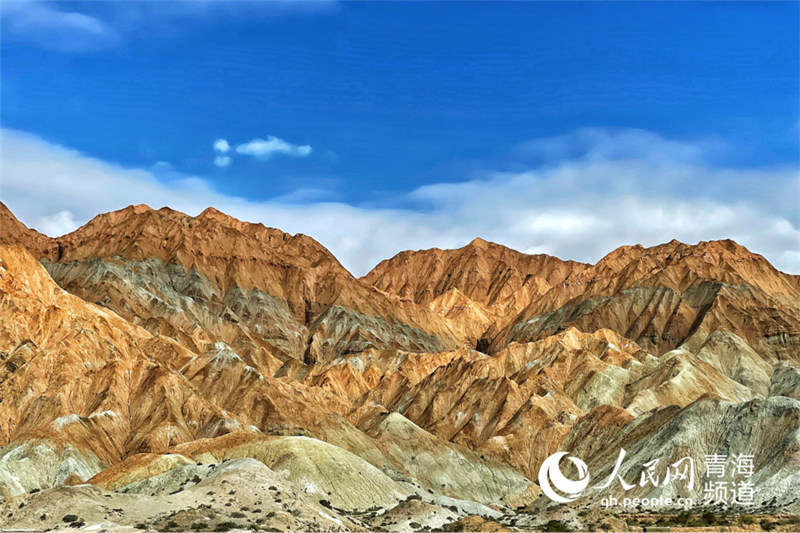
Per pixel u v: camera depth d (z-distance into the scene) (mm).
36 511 153625
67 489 160000
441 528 168125
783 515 173375
